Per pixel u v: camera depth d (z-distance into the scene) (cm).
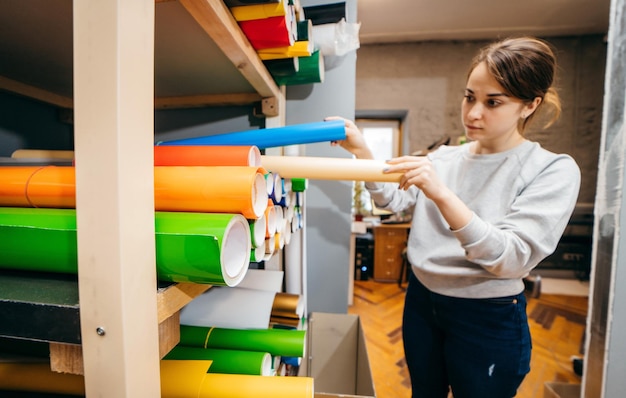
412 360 96
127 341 28
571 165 71
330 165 66
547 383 129
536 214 67
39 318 29
